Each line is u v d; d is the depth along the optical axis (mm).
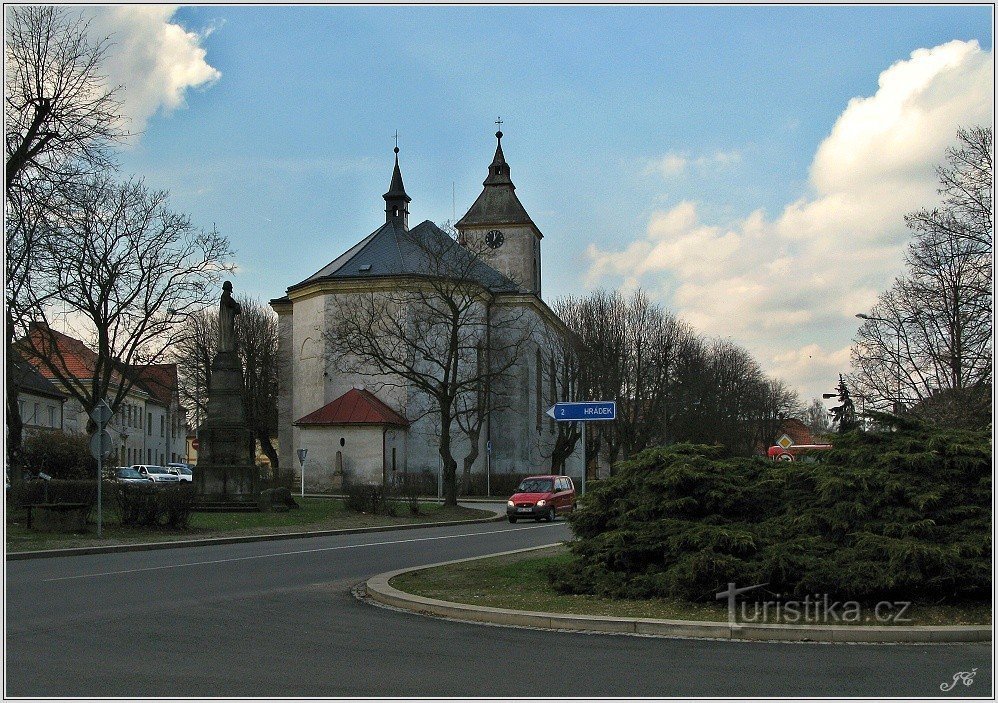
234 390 37906
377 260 64312
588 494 14508
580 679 8648
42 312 33688
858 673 8891
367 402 60469
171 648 10062
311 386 63344
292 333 67375
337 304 62094
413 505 38969
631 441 64812
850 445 13133
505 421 67375
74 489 28391
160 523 27375
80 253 34406
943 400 38406
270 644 10336
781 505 13312
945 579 11375
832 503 12625
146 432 92500
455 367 47562
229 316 38344
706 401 73125
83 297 36062
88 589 15117
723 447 14539
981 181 33156
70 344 77875
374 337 50906
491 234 76500
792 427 116812
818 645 10273
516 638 10727
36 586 15492
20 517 26891
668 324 68562
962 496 12188
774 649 10047
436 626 11602
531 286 76562
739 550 12344
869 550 11703
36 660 9391
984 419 34000
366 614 12625
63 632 10984
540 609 12148
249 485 37156
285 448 67688
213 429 37469
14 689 8211
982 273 33500
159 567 18953
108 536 25188
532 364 70438
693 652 9891
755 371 94188
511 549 23812
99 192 32906
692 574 12109
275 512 36469
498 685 8414
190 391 69938
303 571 18375
